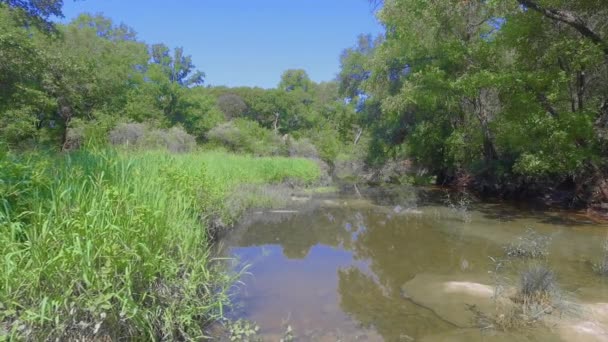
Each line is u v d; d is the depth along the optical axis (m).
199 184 7.88
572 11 11.62
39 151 6.26
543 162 12.06
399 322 4.86
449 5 13.92
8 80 17.06
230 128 30.50
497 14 14.09
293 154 31.42
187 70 44.50
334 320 4.88
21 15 17.16
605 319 4.85
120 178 5.60
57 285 3.25
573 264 7.25
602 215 12.00
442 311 5.19
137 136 22.56
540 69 12.28
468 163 19.48
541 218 11.88
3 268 3.14
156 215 4.39
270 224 10.88
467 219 11.81
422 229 10.50
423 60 18.66
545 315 4.92
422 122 21.95
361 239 9.42
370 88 22.30
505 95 13.16
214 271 5.56
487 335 4.49
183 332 3.85
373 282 6.38
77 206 3.97
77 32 31.30
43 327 3.14
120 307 3.49
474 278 6.50
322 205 14.23
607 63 11.68
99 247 3.49
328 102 61.06
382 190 19.67
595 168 12.48
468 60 14.78
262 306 5.23
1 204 3.87
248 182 14.49
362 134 42.25
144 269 3.80
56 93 21.53
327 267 7.17
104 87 26.06
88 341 3.28
